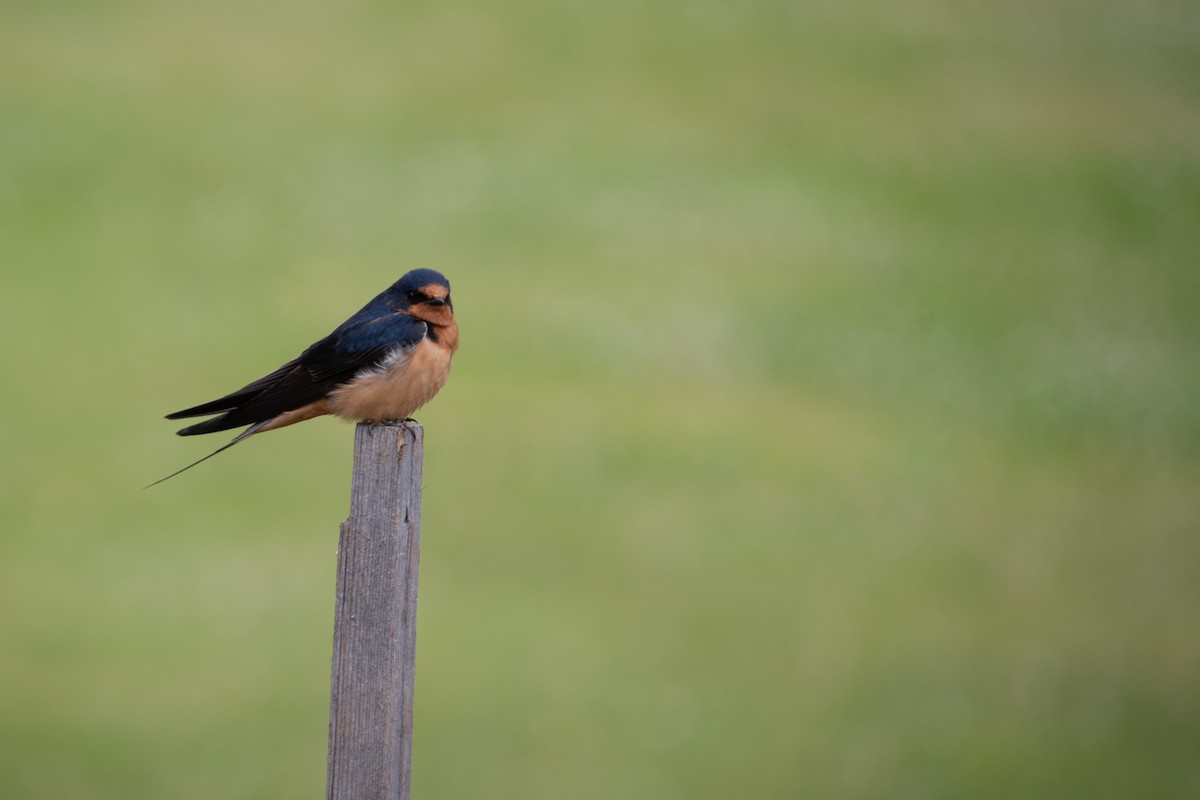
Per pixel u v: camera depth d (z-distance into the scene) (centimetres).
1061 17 4131
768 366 2369
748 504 1908
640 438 2075
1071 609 1662
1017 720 1425
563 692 1459
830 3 4088
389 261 2645
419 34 3700
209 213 2794
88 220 2748
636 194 3011
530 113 3384
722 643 1573
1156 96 3744
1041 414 2253
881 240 2953
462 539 1781
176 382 2209
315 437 2083
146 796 1266
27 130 3058
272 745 1352
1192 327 2645
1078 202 3197
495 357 2322
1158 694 1473
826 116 3506
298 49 3581
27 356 2264
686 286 2662
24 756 1311
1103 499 1973
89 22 3650
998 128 3509
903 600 1678
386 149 3133
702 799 1273
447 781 1293
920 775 1316
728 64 3716
